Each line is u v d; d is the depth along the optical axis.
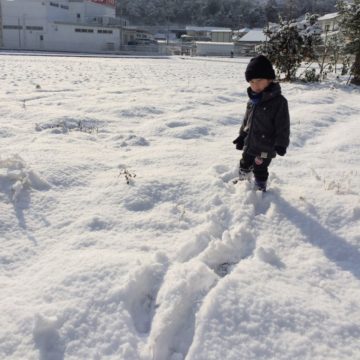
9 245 2.89
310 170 4.61
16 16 58.16
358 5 14.70
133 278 2.39
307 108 8.76
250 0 135.75
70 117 6.77
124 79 15.26
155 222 3.18
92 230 3.08
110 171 4.21
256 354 2.00
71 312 2.19
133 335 2.10
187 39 96.56
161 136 6.04
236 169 4.18
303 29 15.04
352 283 2.58
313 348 2.04
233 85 13.27
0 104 7.72
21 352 1.97
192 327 2.18
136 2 130.75
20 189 3.52
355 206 3.33
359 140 6.09
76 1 68.44
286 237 3.07
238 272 2.56
